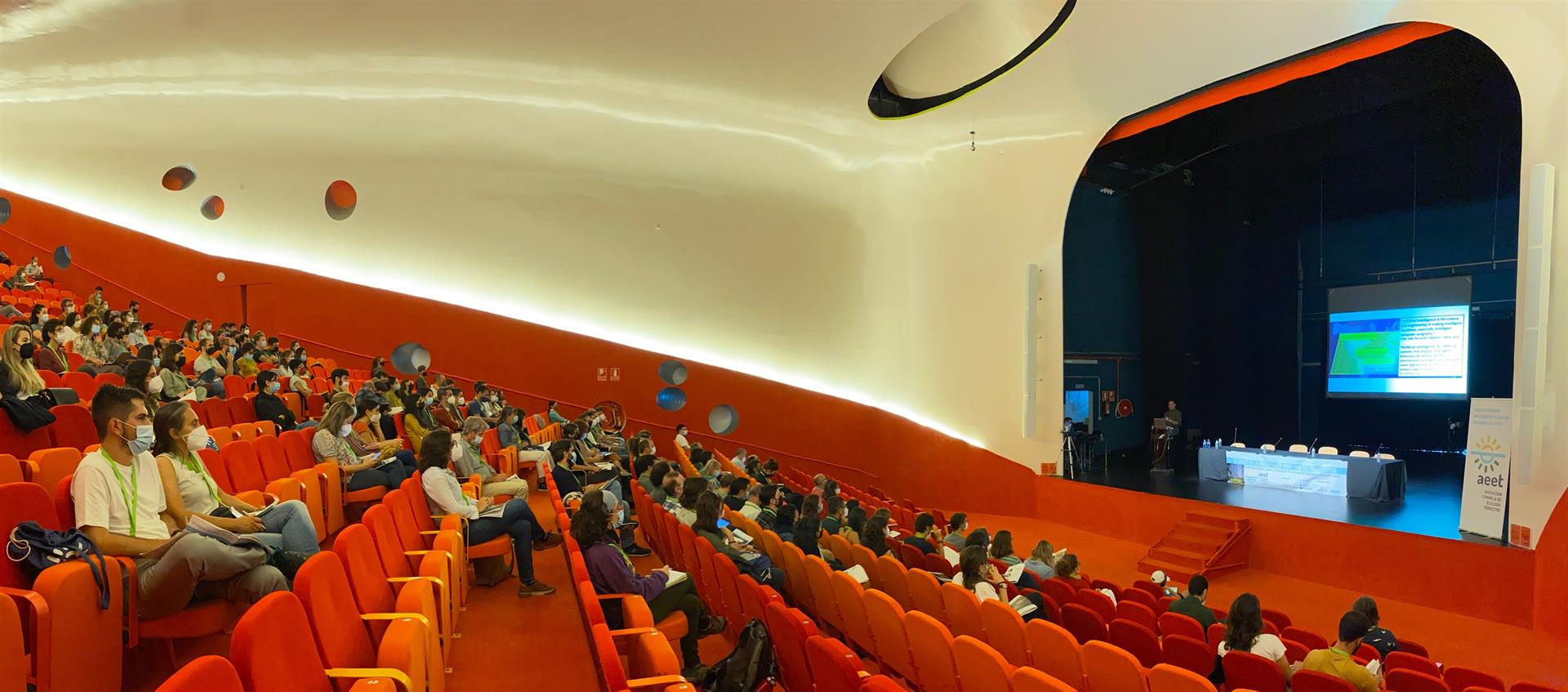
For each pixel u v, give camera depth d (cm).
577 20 829
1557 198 694
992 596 498
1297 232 1480
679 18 828
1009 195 1223
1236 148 1442
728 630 432
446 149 1225
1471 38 910
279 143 1181
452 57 947
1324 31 827
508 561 520
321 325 1188
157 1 759
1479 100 1102
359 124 1188
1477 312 1262
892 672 418
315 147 1187
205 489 359
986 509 1248
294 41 883
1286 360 1500
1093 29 886
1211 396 1592
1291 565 892
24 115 1152
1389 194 1353
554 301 1267
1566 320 689
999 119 1167
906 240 1340
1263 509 938
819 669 275
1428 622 739
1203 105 1042
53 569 239
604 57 948
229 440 531
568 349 1264
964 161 1269
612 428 1262
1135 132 1130
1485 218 1245
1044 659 389
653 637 296
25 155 1162
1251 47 876
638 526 727
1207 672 423
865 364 1357
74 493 291
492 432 841
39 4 759
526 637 395
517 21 827
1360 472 1013
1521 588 718
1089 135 1127
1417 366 1319
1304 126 1196
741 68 977
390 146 1208
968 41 962
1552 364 699
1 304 870
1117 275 1623
